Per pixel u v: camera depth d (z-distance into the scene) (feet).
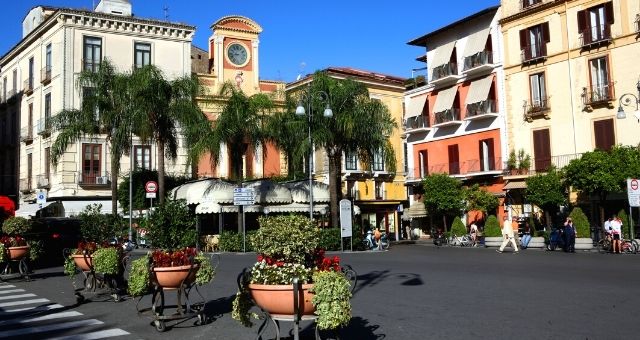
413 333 26.20
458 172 135.85
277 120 93.97
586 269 55.57
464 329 26.84
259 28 155.02
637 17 103.35
